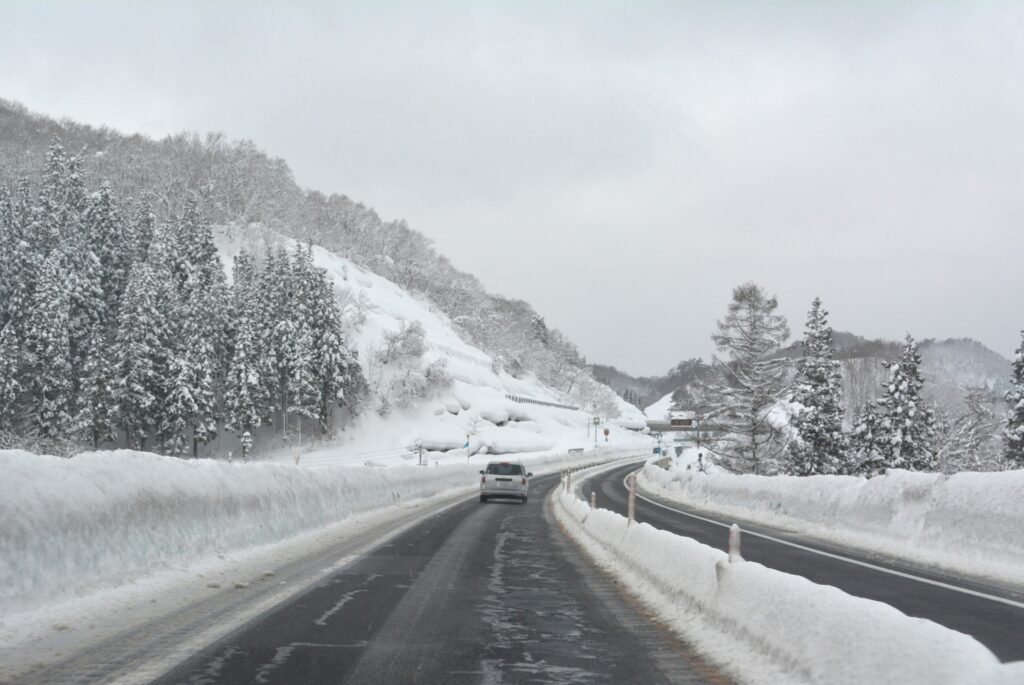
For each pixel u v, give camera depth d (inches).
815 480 820.0
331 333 3836.1
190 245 3868.1
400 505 1110.4
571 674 232.7
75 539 351.9
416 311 7086.6
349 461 3590.1
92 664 235.9
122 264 3521.2
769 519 881.5
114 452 427.5
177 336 3152.1
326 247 7632.9
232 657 246.5
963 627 307.1
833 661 197.6
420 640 277.0
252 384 3257.9
